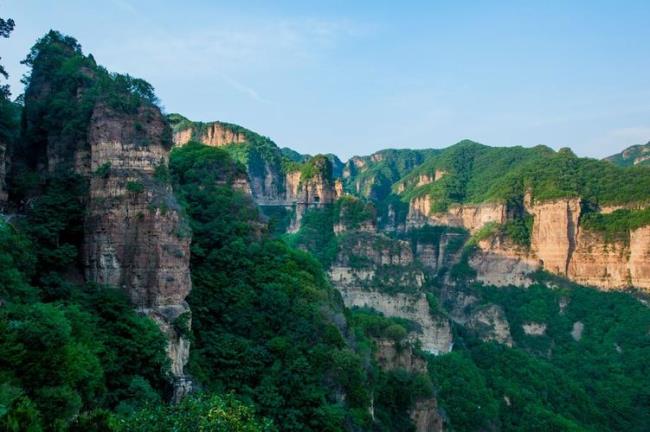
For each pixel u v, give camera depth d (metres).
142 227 51.62
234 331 61.38
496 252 192.62
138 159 53.19
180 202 67.75
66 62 60.88
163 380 48.88
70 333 39.19
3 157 53.16
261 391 55.31
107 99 53.00
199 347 57.59
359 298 137.75
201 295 61.84
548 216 186.62
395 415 80.62
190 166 83.62
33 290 43.22
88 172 53.94
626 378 128.88
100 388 41.41
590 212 185.00
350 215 153.00
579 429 98.75
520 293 181.25
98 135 52.34
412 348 91.75
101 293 49.81
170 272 52.19
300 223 173.75
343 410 57.81
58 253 50.50
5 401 27.73
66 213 52.91
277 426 53.12
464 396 103.75
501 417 105.75
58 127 56.38
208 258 67.38
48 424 30.22
